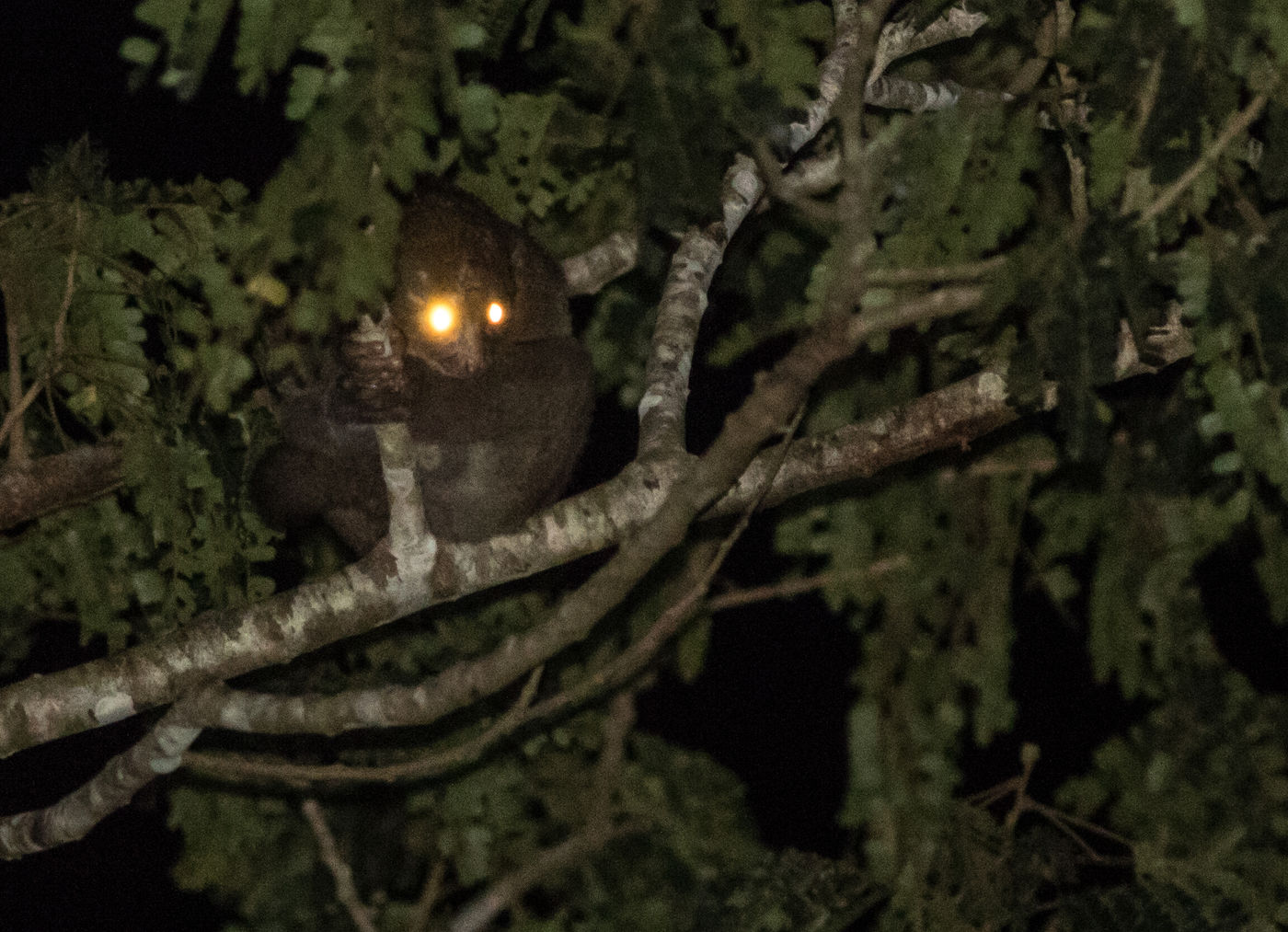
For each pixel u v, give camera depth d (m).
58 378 9.10
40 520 9.08
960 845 8.91
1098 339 5.87
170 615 8.48
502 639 9.80
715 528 9.38
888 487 8.49
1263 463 5.99
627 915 8.65
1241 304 5.91
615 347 9.98
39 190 8.81
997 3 7.57
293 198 5.34
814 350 6.11
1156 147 5.88
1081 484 8.72
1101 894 8.54
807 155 10.10
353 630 7.71
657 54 5.86
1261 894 8.20
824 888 9.00
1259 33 5.60
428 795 9.28
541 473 8.44
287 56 5.38
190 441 8.18
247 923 8.88
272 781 9.34
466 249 8.26
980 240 6.30
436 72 5.55
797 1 6.48
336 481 8.41
